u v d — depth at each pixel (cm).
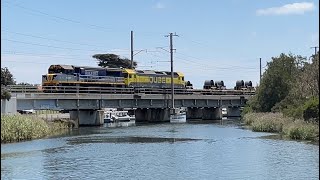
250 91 14138
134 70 11538
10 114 6500
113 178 3497
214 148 5147
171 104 11462
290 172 3572
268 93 9481
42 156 4628
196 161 4212
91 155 4697
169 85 12169
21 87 8562
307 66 7950
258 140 5841
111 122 11688
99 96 9556
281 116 7494
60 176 3578
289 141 5569
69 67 9756
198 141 5972
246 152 4719
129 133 7519
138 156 4600
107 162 4222
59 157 4556
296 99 7850
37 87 9038
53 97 8581
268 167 3806
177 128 8738
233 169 3762
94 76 10281
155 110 11719
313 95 6850
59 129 8375
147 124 10512
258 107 9725
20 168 3919
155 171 3750
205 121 11838
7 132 5966
